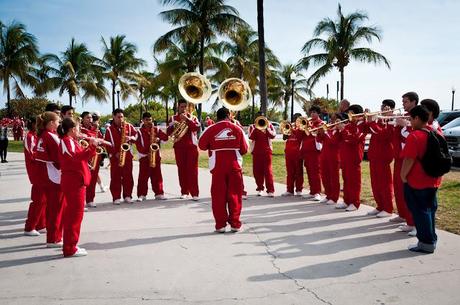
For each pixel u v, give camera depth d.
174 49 31.83
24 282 4.47
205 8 25.69
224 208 6.39
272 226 6.73
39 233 6.46
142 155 8.95
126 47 43.09
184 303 3.94
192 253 5.41
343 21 29.38
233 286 4.33
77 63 40.72
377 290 4.21
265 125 8.77
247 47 35.09
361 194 9.40
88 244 5.83
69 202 5.26
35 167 5.72
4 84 37.75
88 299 4.04
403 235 6.14
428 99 5.76
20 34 37.66
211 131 6.45
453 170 13.80
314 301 3.97
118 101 43.16
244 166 15.32
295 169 9.31
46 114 5.86
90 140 5.33
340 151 7.89
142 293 4.17
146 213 7.75
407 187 5.32
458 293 4.13
